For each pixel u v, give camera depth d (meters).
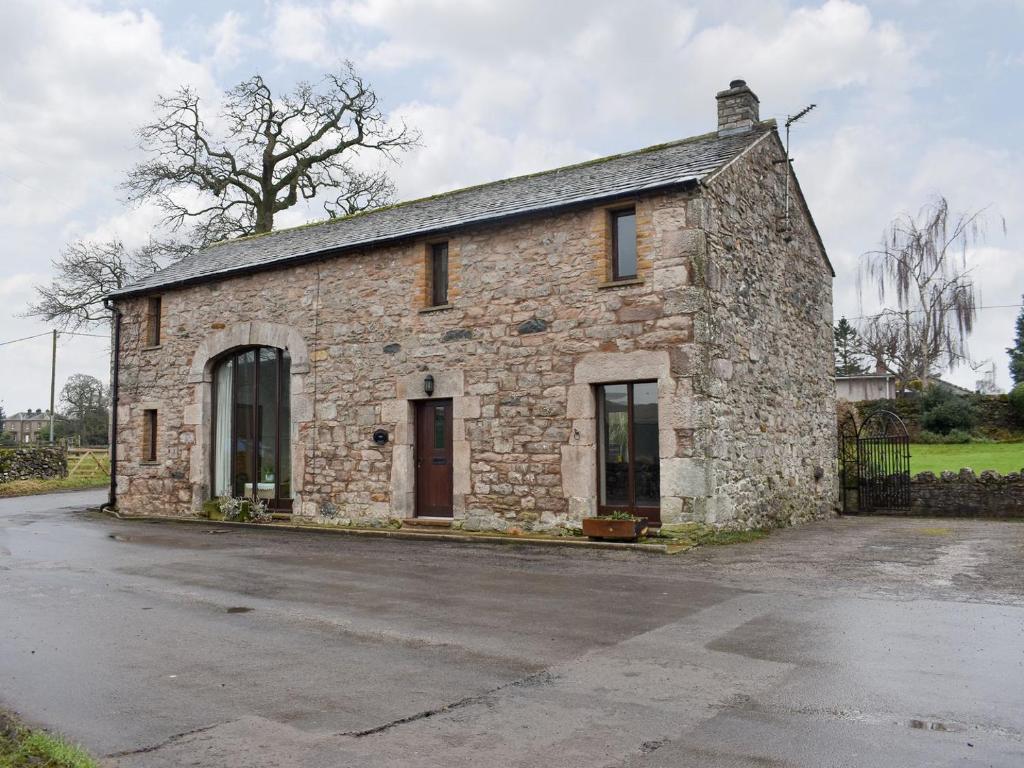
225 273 15.02
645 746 3.73
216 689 4.68
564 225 11.27
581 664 5.03
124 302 17.22
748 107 12.84
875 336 34.09
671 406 10.20
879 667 4.82
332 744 3.82
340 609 6.78
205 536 12.43
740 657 5.09
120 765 3.61
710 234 10.51
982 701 4.22
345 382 13.44
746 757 3.58
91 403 55.44
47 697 4.59
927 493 15.31
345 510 13.27
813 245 15.16
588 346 10.93
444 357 12.30
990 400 24.02
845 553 9.25
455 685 4.67
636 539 9.92
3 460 25.97
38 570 9.05
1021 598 6.61
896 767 3.45
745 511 11.16
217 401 15.67
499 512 11.55
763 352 12.26
